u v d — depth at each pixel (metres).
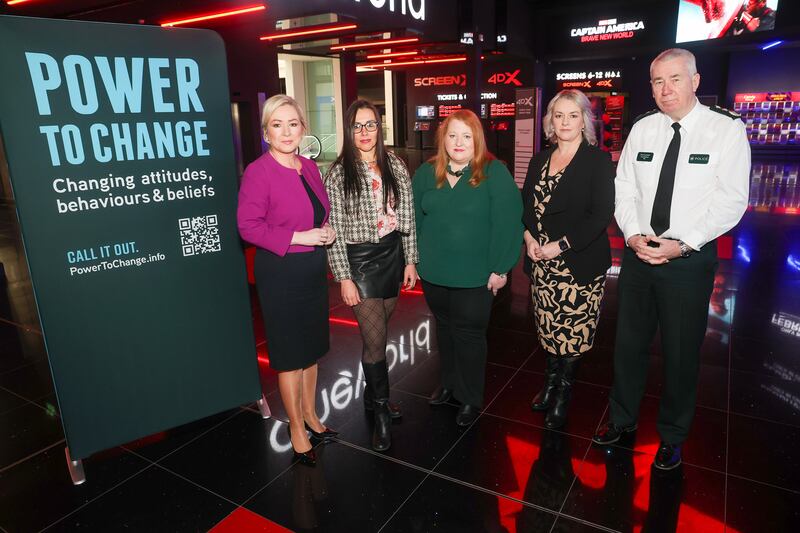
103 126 1.89
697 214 1.92
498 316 3.89
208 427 2.51
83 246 1.93
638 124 2.08
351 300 2.26
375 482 2.10
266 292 2.05
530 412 2.59
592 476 2.10
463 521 1.88
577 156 2.21
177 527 1.88
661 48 15.69
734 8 14.27
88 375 2.04
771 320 3.66
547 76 19.02
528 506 1.95
